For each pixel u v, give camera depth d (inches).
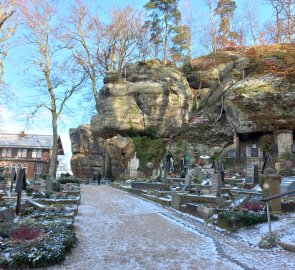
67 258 271.6
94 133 1637.6
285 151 1192.2
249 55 1675.7
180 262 269.4
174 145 1462.8
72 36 1571.1
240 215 406.6
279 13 760.3
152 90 1585.9
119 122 1524.4
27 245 265.1
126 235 379.2
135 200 754.8
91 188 1056.8
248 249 324.2
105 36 1668.3
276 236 340.5
